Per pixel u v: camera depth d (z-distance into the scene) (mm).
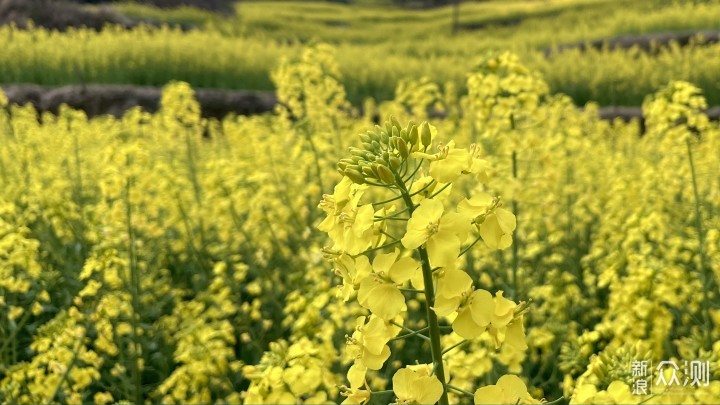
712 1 36719
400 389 2105
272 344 3365
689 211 7434
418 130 2193
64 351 4559
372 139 2209
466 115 10523
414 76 22859
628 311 4273
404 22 60969
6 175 9750
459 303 2055
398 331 2197
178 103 9656
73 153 10094
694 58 20625
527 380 4684
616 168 9984
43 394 4422
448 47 35125
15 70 20781
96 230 6668
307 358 3273
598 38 31453
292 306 4867
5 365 4945
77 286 6086
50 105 19375
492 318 2043
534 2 68438
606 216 7375
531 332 4910
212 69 21562
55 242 7047
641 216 7074
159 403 5184
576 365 3863
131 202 5793
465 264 5969
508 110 5750
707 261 5355
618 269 4848
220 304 5973
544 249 6840
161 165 7637
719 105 19062
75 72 20812
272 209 7094
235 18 46250
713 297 5355
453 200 7238
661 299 4324
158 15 36656
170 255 7648
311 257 6051
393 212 2297
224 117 19875
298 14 60375
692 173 5621
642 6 44344
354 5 79875
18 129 12648
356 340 2199
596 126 13266
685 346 4289
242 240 7152
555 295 5793
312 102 8781
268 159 8438
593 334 3875
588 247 7723
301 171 8227
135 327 5133
